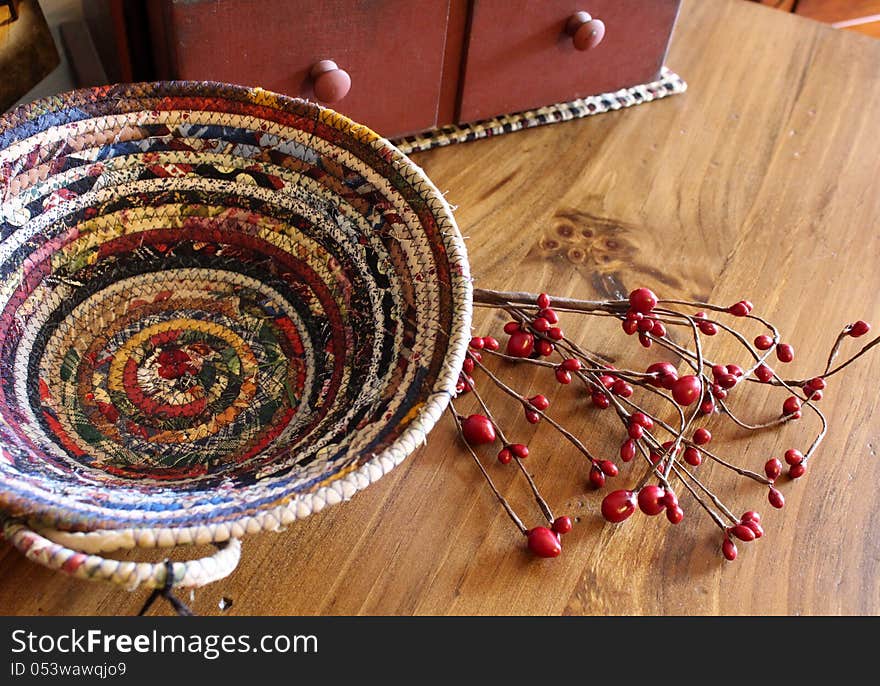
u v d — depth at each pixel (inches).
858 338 32.4
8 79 31.9
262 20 28.4
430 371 20.9
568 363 26.8
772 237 35.4
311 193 25.5
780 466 27.6
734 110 40.4
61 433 23.2
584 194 35.9
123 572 16.8
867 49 44.5
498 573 24.5
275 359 26.1
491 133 37.5
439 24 32.4
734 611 24.5
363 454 19.3
